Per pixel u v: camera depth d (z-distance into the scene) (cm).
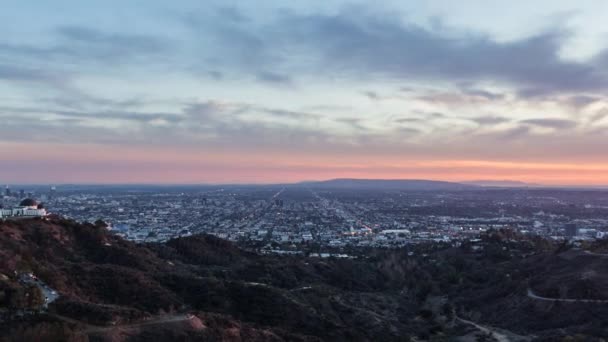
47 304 7662
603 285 11481
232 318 8969
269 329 8906
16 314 7088
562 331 10000
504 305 12650
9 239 11388
